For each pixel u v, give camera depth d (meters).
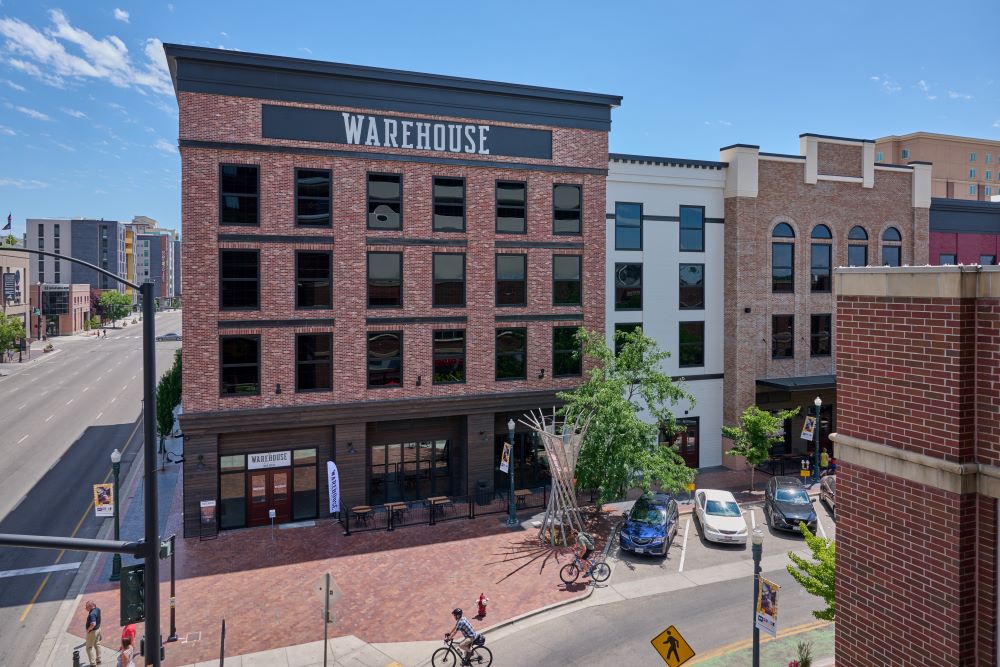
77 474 32.19
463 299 27.66
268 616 17.69
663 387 25.30
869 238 35.06
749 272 32.41
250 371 24.50
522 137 28.27
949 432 7.34
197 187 23.66
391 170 26.31
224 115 23.86
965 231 38.38
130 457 35.66
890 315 8.06
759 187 32.53
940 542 7.39
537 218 28.67
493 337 28.08
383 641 16.44
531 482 29.62
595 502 27.55
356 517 24.78
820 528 24.33
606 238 30.72
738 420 32.22
